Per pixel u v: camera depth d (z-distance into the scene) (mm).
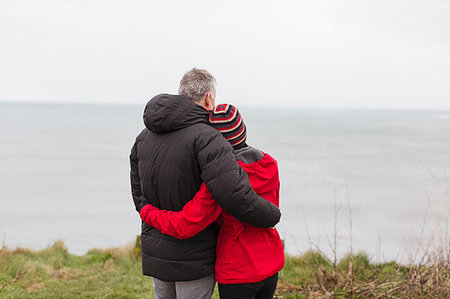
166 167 2016
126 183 32688
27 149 65000
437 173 36938
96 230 16094
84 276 4910
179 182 1990
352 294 3580
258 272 2041
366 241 12453
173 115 1984
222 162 1876
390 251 10781
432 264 3590
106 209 21422
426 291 3428
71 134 102438
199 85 2102
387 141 96312
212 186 1869
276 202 2180
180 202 2021
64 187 30281
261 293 2188
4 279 4469
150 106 2047
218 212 1992
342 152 67188
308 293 3766
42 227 16609
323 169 43406
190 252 2049
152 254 2102
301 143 86000
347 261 5055
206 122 2078
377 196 24953
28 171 40188
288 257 5613
